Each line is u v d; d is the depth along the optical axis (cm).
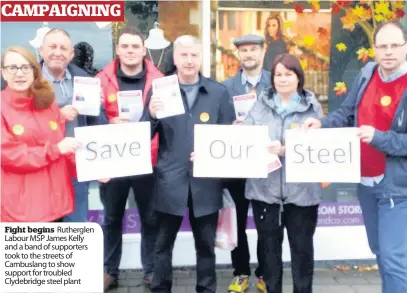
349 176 336
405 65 324
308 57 484
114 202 418
